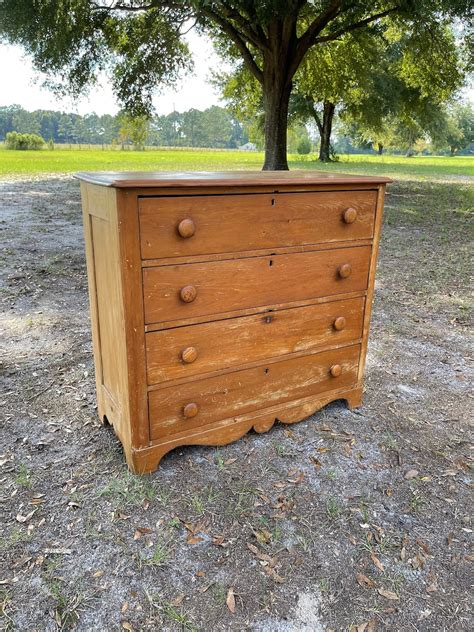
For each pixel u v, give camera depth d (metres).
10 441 2.43
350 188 2.32
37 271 5.27
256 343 2.31
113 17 11.49
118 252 1.83
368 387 3.06
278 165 12.09
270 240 2.17
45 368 3.20
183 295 1.98
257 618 1.53
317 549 1.81
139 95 13.23
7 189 12.45
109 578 1.66
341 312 2.54
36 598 1.58
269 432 2.56
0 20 10.28
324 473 2.24
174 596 1.60
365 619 1.54
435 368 3.32
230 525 1.91
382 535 1.88
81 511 1.96
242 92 18.03
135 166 21.27
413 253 6.49
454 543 1.85
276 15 9.70
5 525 1.88
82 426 2.57
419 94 20.97
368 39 13.41
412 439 2.53
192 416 2.22
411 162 32.88
